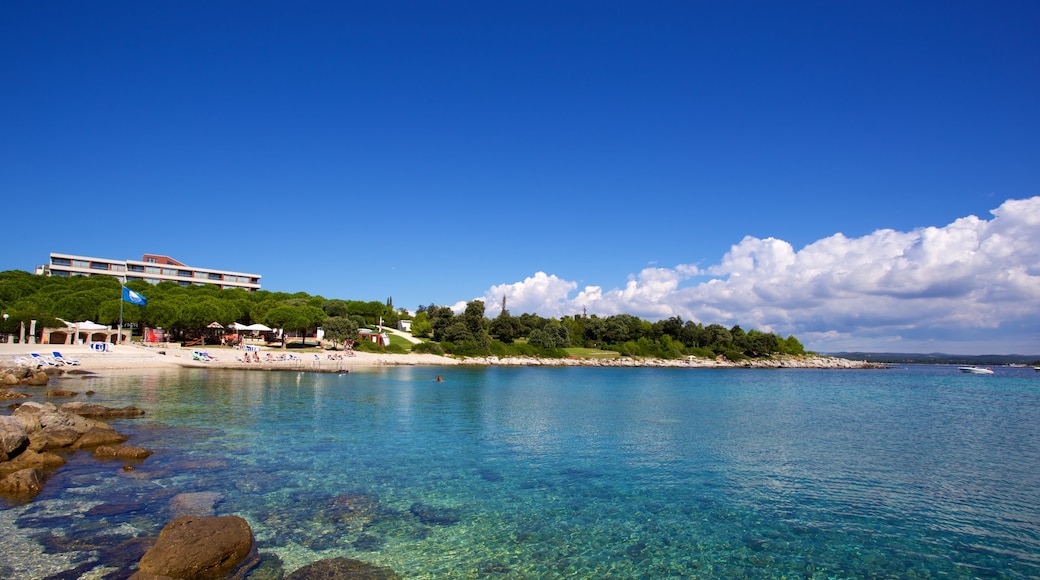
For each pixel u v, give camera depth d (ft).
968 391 258.37
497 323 499.51
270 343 379.14
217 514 51.44
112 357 219.20
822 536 51.75
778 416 138.41
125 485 58.75
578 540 49.39
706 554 47.16
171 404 121.19
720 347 583.99
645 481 69.15
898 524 55.36
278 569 40.60
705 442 96.73
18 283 343.46
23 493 54.70
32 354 189.98
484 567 43.24
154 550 38.75
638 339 555.28
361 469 70.59
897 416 145.18
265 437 88.53
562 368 402.93
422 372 285.23
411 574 41.29
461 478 68.18
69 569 38.70
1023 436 111.04
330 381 202.80
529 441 93.50
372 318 535.60
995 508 60.85
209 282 619.67
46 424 76.07
